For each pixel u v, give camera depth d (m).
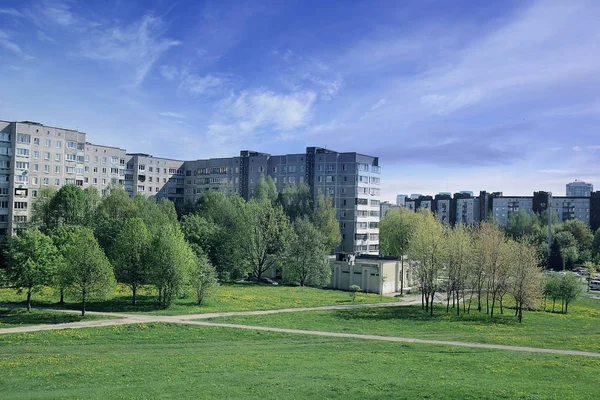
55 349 49.34
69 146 138.50
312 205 150.12
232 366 41.91
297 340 54.31
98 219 115.44
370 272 105.38
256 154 183.62
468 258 78.00
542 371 40.50
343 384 35.81
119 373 39.66
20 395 33.75
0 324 60.41
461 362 43.78
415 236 85.25
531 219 197.88
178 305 75.00
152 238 80.38
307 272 106.38
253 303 78.56
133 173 180.12
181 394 33.47
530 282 71.31
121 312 69.44
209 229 113.12
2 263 111.62
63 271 67.12
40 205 120.44
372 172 163.12
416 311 76.69
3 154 123.75
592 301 98.44
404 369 41.00
